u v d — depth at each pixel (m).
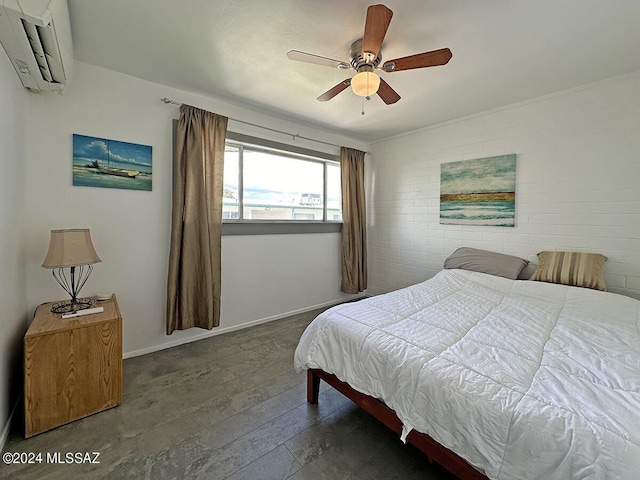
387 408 1.38
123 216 2.30
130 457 1.39
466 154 3.12
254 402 1.83
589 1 1.45
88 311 1.80
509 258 2.73
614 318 1.77
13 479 1.26
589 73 2.20
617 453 0.78
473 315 1.83
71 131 2.06
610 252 2.33
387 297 2.18
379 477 1.30
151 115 2.38
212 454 1.41
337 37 1.76
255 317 3.16
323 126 3.42
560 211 2.55
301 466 1.36
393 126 3.42
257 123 2.99
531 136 2.68
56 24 1.30
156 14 1.58
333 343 1.65
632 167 2.22
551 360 1.26
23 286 1.82
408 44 1.80
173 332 2.59
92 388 1.67
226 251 2.91
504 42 1.79
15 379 1.66
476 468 1.03
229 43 1.84
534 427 0.90
